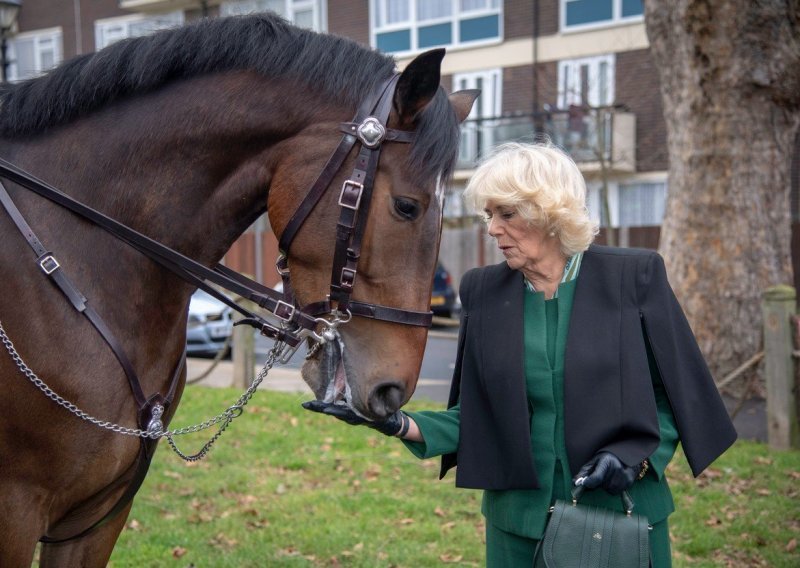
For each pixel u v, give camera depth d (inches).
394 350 80.4
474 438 92.4
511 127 713.6
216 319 445.1
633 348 86.0
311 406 82.2
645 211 697.0
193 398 307.3
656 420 84.6
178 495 196.1
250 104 86.7
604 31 698.2
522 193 84.6
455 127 82.8
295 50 87.6
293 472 216.8
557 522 83.3
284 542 167.9
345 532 172.6
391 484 205.9
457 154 82.4
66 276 82.4
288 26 90.8
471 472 91.6
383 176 81.1
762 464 219.8
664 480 91.5
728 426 87.3
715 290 292.7
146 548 162.1
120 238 85.2
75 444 82.2
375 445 241.3
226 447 238.7
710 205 293.7
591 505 87.9
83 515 89.1
